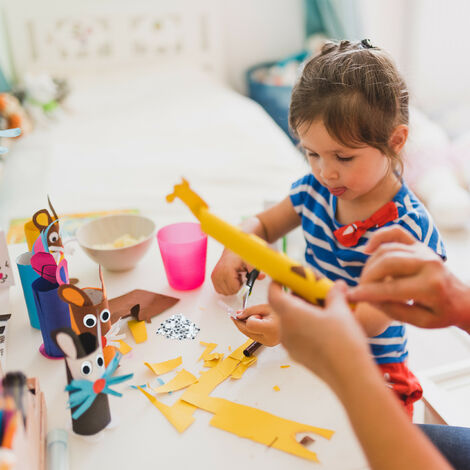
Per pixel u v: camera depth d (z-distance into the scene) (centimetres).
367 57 86
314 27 311
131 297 87
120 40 281
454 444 75
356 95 83
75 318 63
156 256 101
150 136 206
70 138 206
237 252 55
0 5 262
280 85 289
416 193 242
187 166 180
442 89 323
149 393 67
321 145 86
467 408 98
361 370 45
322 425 62
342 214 96
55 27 271
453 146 258
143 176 173
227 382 69
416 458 43
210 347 75
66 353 57
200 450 59
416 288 52
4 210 150
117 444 60
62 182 169
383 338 87
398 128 88
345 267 96
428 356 166
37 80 220
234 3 304
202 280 91
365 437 45
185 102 240
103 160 185
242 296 88
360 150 84
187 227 94
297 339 48
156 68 280
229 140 201
